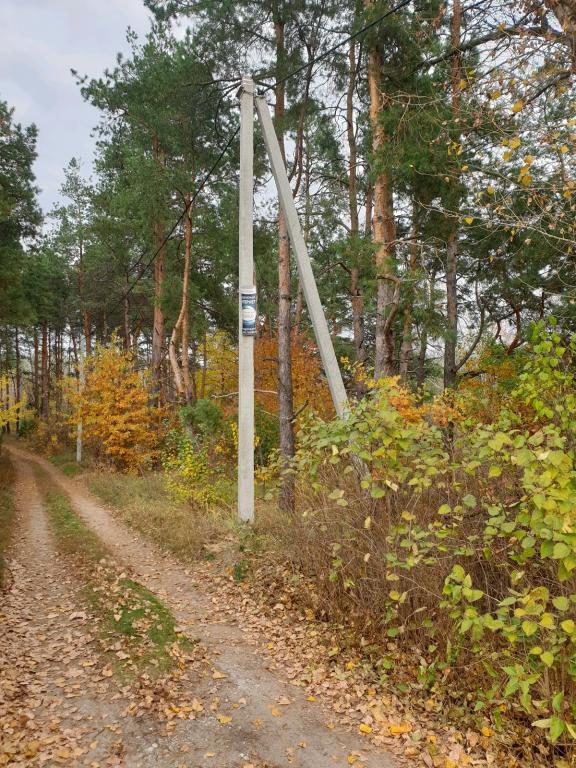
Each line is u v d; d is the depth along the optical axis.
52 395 41.72
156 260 21.80
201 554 8.25
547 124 4.84
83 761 3.36
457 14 9.23
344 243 9.70
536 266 10.80
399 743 3.66
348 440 4.63
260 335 22.47
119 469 23.48
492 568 4.27
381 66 9.63
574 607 3.43
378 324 9.45
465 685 4.16
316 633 5.32
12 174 20.52
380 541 4.95
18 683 4.34
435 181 8.85
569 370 4.32
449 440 4.79
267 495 5.85
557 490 2.92
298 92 12.16
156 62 17.61
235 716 3.93
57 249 33.44
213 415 12.98
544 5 4.64
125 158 18.38
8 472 23.47
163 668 4.60
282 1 10.76
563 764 3.28
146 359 38.53
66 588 7.20
